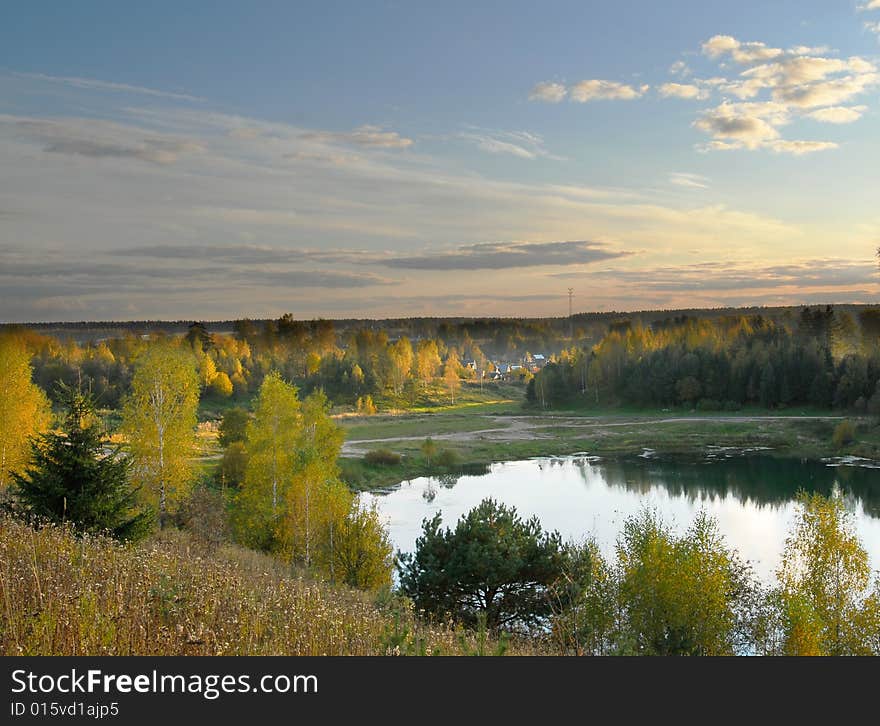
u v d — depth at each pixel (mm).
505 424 117688
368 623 12859
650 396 135875
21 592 10859
